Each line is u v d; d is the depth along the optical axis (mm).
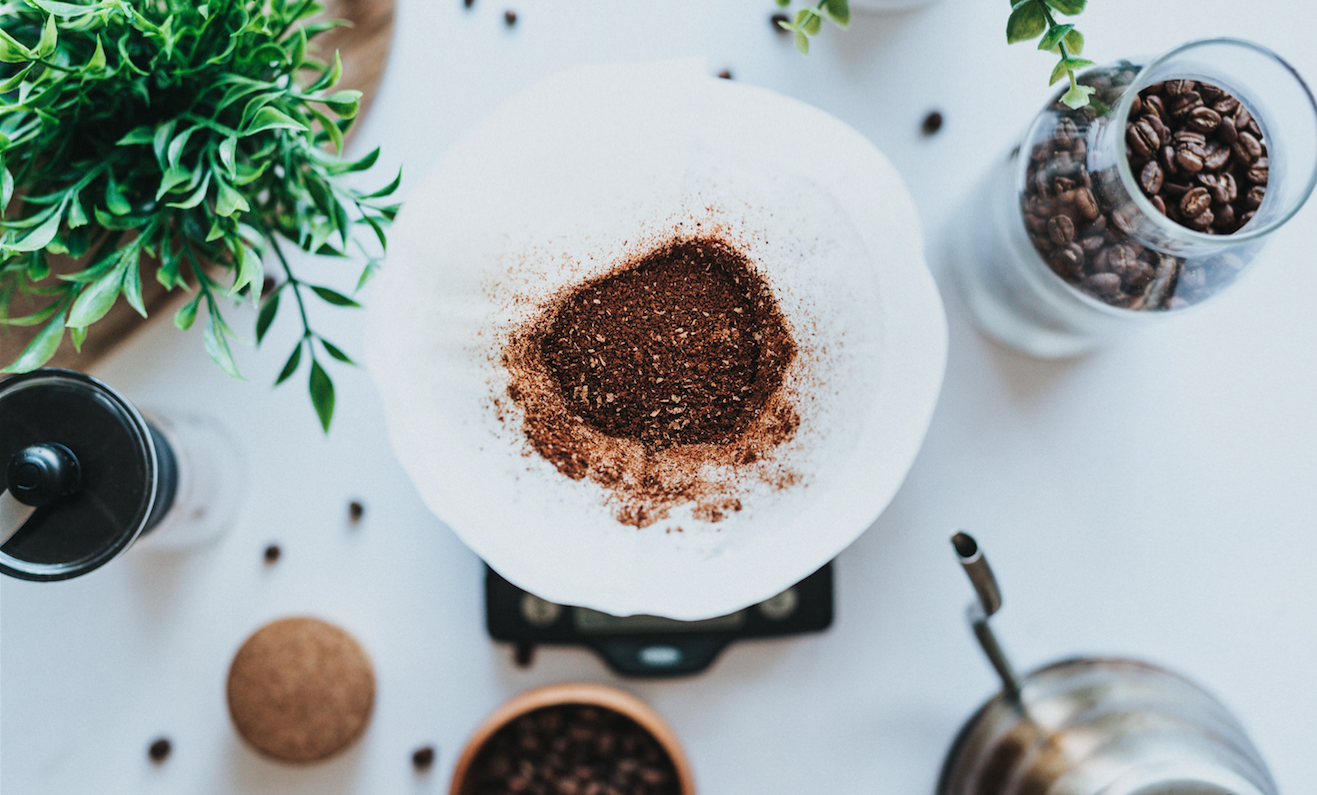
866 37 462
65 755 474
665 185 409
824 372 409
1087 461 475
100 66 343
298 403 470
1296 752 479
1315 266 471
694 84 394
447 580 476
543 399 413
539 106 394
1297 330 472
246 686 456
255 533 474
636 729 475
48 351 362
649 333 412
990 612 413
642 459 413
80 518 401
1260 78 384
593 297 413
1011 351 474
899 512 477
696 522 406
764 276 412
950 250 468
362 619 475
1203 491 476
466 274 406
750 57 464
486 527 398
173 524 447
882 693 479
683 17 462
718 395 413
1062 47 371
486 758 476
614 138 401
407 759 477
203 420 469
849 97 465
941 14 462
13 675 473
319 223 392
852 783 480
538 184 404
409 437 395
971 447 474
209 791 476
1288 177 385
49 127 361
